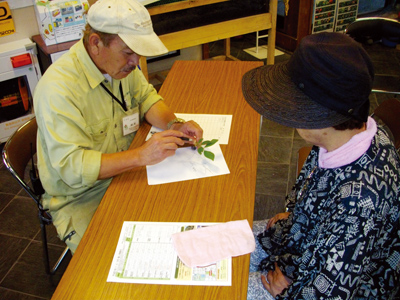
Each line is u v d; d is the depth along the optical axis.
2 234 2.18
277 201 2.33
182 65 2.04
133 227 1.14
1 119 2.64
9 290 1.89
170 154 1.33
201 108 1.68
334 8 3.97
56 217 1.48
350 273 0.88
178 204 1.21
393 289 0.99
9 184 2.52
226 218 1.16
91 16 1.23
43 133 1.32
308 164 1.25
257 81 0.96
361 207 0.87
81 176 1.29
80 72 1.36
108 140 1.51
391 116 1.58
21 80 2.59
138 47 1.23
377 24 2.76
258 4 2.95
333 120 0.84
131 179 1.31
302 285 1.00
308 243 1.06
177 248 1.07
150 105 1.64
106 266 1.03
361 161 0.91
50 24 2.35
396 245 0.96
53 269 1.90
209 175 1.32
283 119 0.86
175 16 2.71
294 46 4.11
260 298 1.17
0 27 2.46
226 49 3.84
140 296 0.96
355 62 0.80
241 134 1.51
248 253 1.06
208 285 0.98
